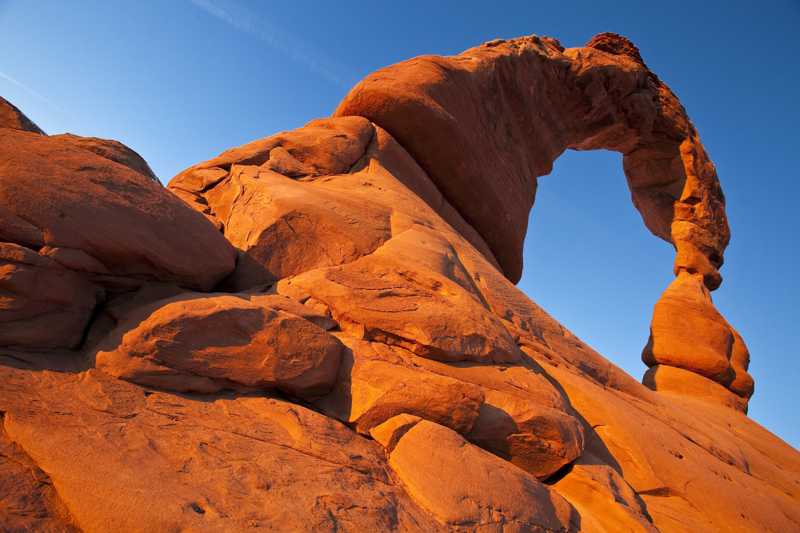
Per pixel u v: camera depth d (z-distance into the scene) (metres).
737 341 17.11
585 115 18.77
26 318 4.74
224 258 6.60
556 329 9.12
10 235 4.86
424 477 4.67
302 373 5.31
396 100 12.15
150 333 4.86
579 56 17.89
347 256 7.52
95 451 3.70
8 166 5.08
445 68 13.12
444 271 7.75
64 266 5.05
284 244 7.38
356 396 5.45
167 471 3.74
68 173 5.40
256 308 5.39
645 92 19.41
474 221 14.30
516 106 16.11
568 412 6.56
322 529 3.64
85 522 3.25
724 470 7.55
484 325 6.71
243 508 3.60
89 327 5.36
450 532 4.21
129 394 4.52
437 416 5.31
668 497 6.66
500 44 16.22
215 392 5.04
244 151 9.93
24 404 3.95
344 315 6.29
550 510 5.05
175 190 9.38
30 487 3.40
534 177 17.45
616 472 6.37
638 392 9.44
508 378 6.39
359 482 4.40
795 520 7.35
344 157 10.75
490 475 4.90
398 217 8.92
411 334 6.17
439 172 13.26
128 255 5.51
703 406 13.70
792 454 11.78
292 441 4.64
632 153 21.05
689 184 19.86
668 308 17.30
